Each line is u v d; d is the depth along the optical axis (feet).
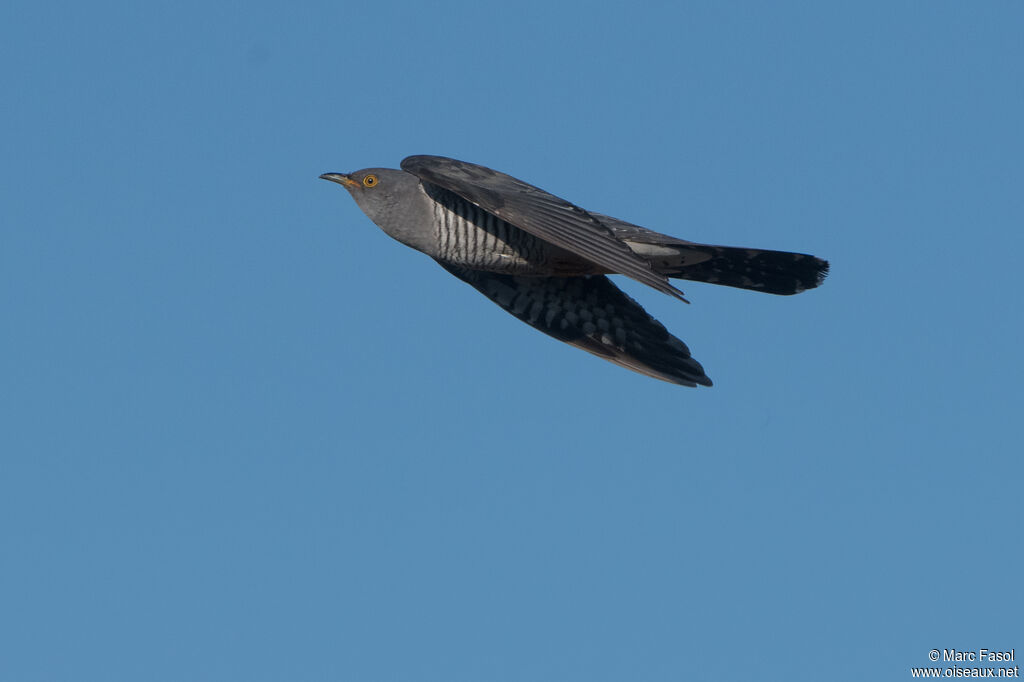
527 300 47.26
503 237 42.47
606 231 38.22
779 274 42.65
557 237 37.83
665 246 42.01
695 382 46.09
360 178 44.14
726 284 43.45
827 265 42.04
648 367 46.37
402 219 43.47
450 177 40.19
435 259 46.01
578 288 46.98
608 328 46.88
